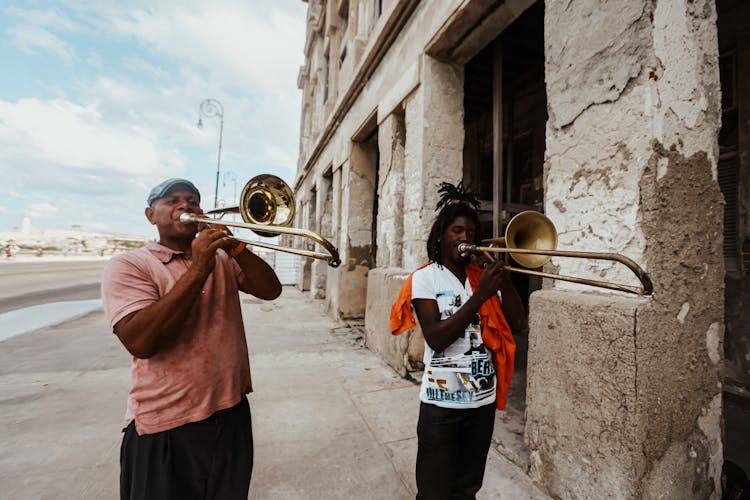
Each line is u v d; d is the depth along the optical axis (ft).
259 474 7.27
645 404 5.07
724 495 5.85
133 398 3.97
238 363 4.47
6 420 9.39
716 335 5.73
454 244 4.88
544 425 6.56
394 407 10.37
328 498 6.60
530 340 6.89
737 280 11.92
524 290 20.92
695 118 5.58
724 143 12.65
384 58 16.74
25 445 8.21
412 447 8.29
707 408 5.69
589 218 6.08
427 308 4.59
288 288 46.65
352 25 25.53
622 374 5.17
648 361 5.09
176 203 4.35
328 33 33.78
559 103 6.70
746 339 11.63
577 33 6.34
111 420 9.43
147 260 4.13
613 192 5.67
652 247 5.15
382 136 16.80
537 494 6.56
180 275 4.21
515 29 15.26
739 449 8.34
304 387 11.87
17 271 70.08
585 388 5.73
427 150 12.82
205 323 4.23
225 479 4.25
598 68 5.93
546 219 4.60
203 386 4.08
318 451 8.09
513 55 17.29
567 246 6.48
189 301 3.71
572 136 6.42
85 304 30.40
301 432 8.91
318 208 34.35
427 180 12.78
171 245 4.47
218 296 4.45
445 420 4.58
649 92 5.16
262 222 4.86
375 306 15.92
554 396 6.33
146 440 3.90
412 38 13.83
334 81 32.94
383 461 7.74
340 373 13.25
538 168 21.43
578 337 5.86
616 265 5.60
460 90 13.37
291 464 7.61
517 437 8.48
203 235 3.84
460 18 11.00
